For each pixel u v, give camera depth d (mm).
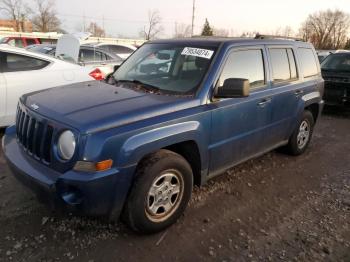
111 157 2703
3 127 5516
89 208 2701
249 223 3500
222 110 3574
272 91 4387
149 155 3068
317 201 4062
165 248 3031
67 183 2617
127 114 2877
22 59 5625
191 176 3389
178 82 3604
